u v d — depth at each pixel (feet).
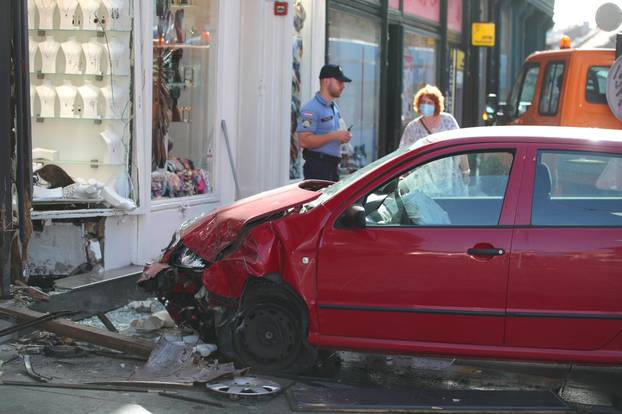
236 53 37.58
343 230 20.52
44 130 30.86
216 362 21.12
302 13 42.88
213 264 21.39
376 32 52.80
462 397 19.84
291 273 20.59
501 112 51.62
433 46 63.36
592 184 20.17
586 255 19.62
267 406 19.22
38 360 21.95
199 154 36.40
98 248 29.17
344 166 48.85
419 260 20.07
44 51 30.40
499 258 19.81
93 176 30.68
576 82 45.11
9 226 24.22
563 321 19.70
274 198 22.50
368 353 20.94
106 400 19.22
